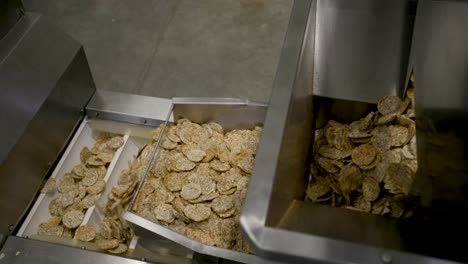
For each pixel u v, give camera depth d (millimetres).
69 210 1001
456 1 734
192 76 1673
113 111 1118
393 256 509
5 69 902
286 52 685
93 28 1850
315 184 863
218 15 1876
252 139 1040
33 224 976
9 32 962
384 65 876
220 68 1695
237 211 927
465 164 668
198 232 912
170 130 1072
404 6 842
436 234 589
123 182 1016
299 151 753
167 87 1645
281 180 592
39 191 1008
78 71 1074
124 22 1869
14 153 875
